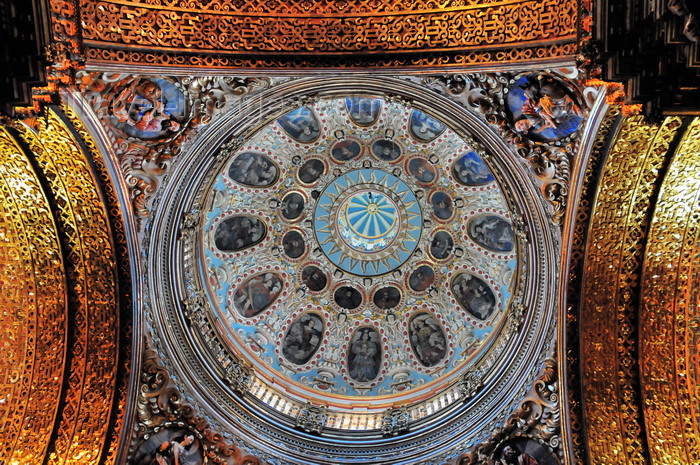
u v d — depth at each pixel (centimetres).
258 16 1188
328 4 1185
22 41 951
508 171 1413
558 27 1099
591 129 1247
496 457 1523
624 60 950
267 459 1595
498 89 1279
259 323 1941
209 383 1608
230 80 1297
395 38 1206
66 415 1453
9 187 1343
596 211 1354
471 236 1978
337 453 1634
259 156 1912
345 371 1983
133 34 1145
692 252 1352
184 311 1606
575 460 1438
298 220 2091
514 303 1596
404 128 1930
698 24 809
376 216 2156
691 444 1363
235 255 1933
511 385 1538
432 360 1941
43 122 1197
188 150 1414
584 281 1420
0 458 1380
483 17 1159
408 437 1645
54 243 1411
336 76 1288
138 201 1411
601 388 1435
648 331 1411
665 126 1184
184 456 1542
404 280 2084
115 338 1473
